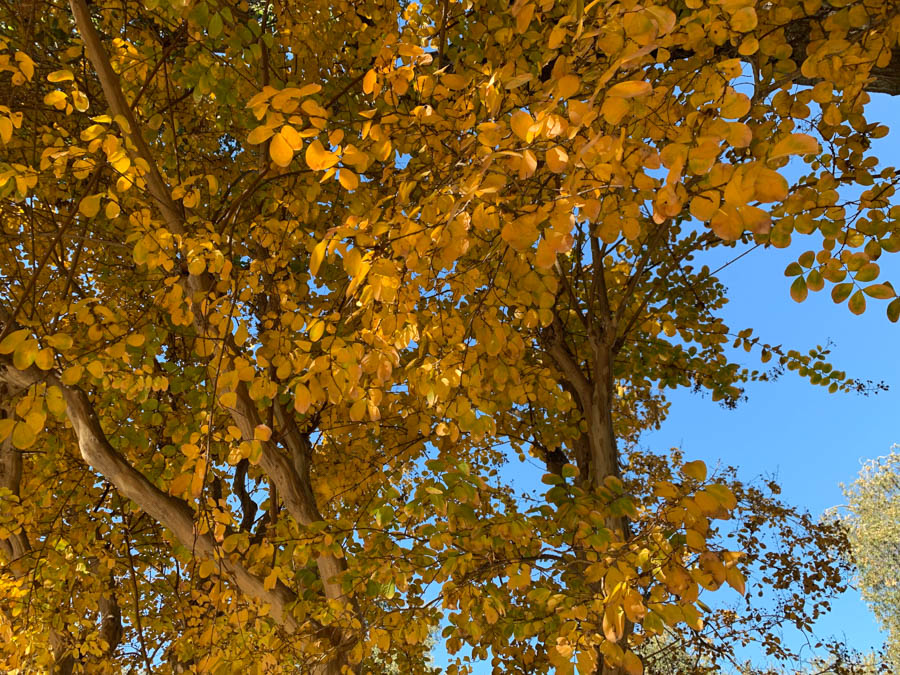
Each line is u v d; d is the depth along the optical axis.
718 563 1.81
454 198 1.76
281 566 3.18
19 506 4.02
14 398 2.04
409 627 2.74
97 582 4.83
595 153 1.52
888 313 2.16
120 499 5.02
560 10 2.92
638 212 1.85
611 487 2.69
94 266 5.05
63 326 3.08
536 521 3.56
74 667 4.86
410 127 2.31
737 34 2.04
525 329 4.64
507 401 3.93
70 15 4.18
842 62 2.18
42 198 3.98
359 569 2.93
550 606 2.56
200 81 3.08
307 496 3.70
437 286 2.45
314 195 3.23
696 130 1.75
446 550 2.78
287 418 4.11
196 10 2.42
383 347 2.02
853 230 2.19
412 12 3.69
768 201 1.24
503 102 2.17
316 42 3.91
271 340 2.97
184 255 2.94
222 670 2.76
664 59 2.01
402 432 4.78
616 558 2.09
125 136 2.15
